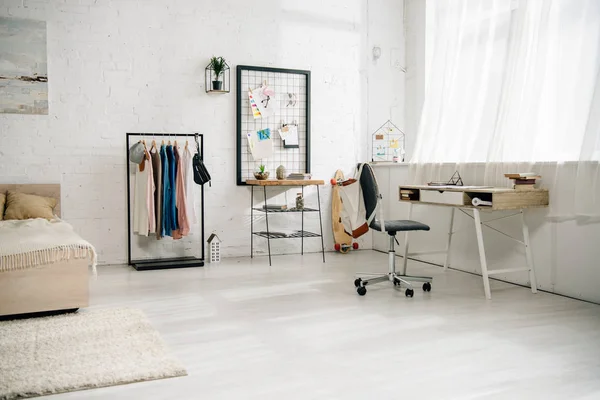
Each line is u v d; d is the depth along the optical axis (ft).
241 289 14.42
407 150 21.99
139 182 17.70
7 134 16.74
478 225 13.74
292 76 20.22
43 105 17.06
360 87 21.34
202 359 9.21
